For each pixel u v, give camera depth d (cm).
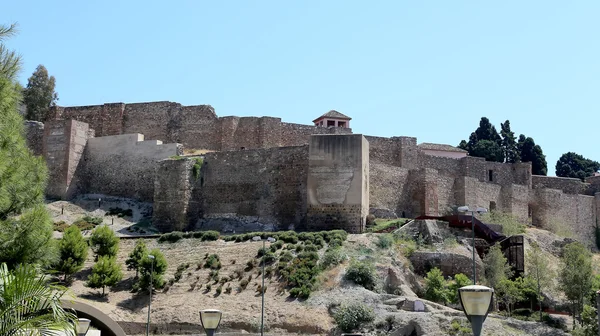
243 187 6919
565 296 5694
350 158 6356
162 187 6950
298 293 5012
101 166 7669
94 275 5253
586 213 8838
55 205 7106
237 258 5647
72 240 5425
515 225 7356
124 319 4862
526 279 5522
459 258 5659
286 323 4709
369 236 5934
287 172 6762
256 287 5216
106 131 8375
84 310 3006
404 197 7494
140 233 6644
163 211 6888
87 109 8519
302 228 6550
